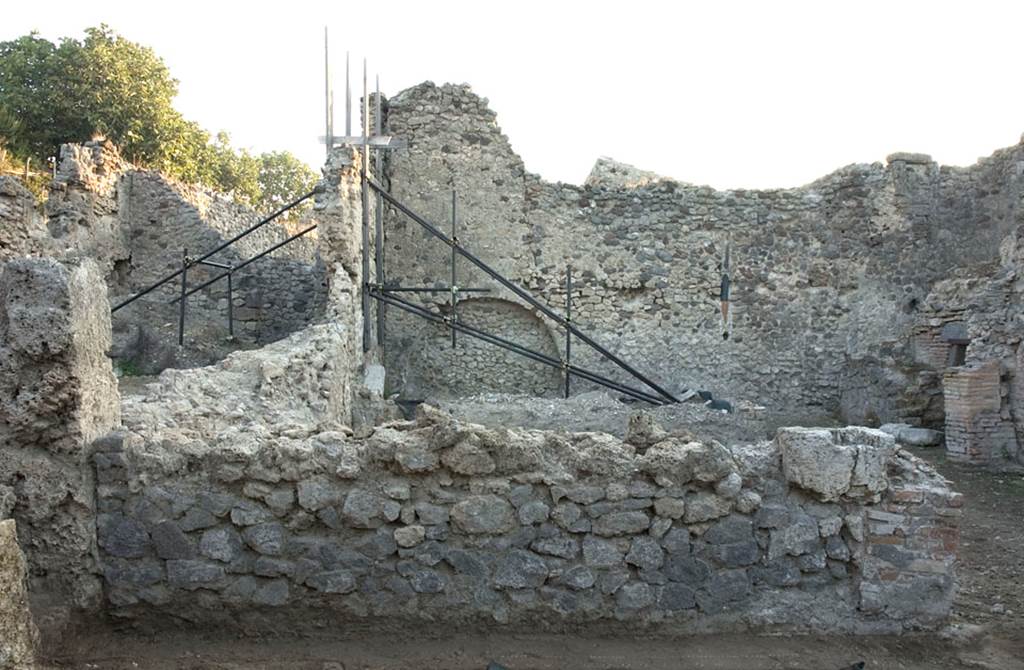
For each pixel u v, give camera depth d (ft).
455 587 12.80
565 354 45.34
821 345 46.70
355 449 12.87
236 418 18.89
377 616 12.79
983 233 46.26
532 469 12.91
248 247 51.42
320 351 25.07
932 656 12.67
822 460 12.87
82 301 12.36
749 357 46.68
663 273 46.32
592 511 12.87
